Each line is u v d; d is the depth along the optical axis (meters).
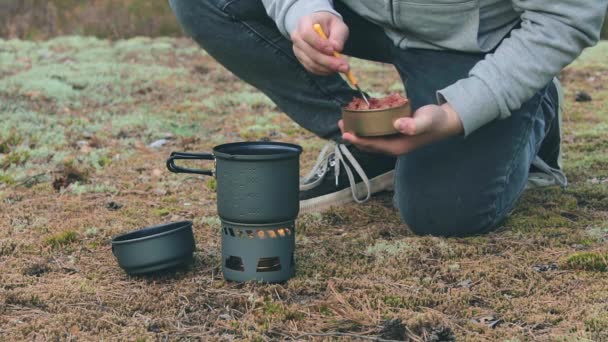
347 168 2.56
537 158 2.69
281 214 1.91
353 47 2.59
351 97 2.57
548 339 1.63
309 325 1.74
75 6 7.95
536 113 2.30
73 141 3.66
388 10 2.24
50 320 1.76
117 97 4.71
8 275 2.05
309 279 1.98
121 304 1.86
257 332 1.70
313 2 2.04
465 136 1.95
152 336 1.69
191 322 1.77
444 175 2.20
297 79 2.55
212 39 2.53
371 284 1.93
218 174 1.92
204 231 2.42
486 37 2.23
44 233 2.43
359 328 1.72
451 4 2.14
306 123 2.64
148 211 2.66
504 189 2.26
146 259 1.97
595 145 3.38
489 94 1.94
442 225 2.26
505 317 1.75
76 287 1.97
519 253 2.14
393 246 2.20
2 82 4.88
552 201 2.61
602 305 1.79
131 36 7.37
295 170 1.93
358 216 2.52
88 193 2.89
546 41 1.96
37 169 3.18
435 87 2.26
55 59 5.94
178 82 5.19
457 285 1.94
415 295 1.86
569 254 2.12
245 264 1.94
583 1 1.95
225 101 4.62
